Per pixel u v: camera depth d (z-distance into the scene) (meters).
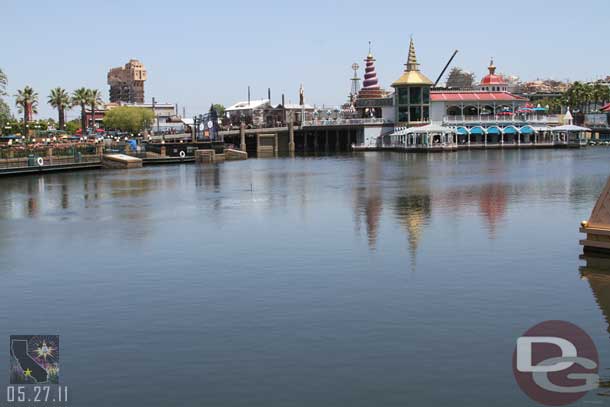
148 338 21.44
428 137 166.62
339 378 18.12
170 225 44.59
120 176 94.75
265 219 46.38
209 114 166.62
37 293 27.23
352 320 22.77
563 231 39.06
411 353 19.72
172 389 17.69
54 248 37.06
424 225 42.12
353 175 89.81
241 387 17.70
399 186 71.12
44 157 103.06
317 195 62.59
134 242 38.41
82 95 190.75
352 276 28.86
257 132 187.75
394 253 33.44
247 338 21.20
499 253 33.09
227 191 68.56
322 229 41.25
